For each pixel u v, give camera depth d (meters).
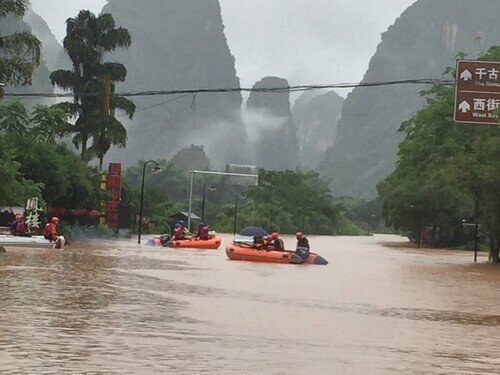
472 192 49.66
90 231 62.94
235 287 23.73
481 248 85.00
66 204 60.50
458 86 27.31
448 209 92.62
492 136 48.75
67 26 67.25
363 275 33.41
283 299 20.72
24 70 40.09
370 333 14.82
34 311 15.54
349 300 21.48
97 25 67.56
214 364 10.85
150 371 10.18
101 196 66.81
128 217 68.12
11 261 30.48
